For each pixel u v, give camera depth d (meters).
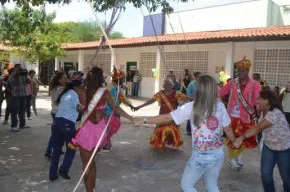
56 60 31.17
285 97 9.86
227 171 7.26
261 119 5.20
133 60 24.77
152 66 23.22
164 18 25.39
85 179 5.27
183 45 19.72
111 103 5.16
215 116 4.06
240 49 17.69
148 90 23.55
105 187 6.12
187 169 4.19
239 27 21.94
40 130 10.92
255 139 6.82
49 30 26.53
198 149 4.11
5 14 25.16
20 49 26.47
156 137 8.69
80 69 28.16
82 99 6.13
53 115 7.99
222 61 18.95
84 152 5.20
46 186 6.11
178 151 8.82
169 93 8.48
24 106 11.01
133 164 7.56
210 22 23.53
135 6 8.77
